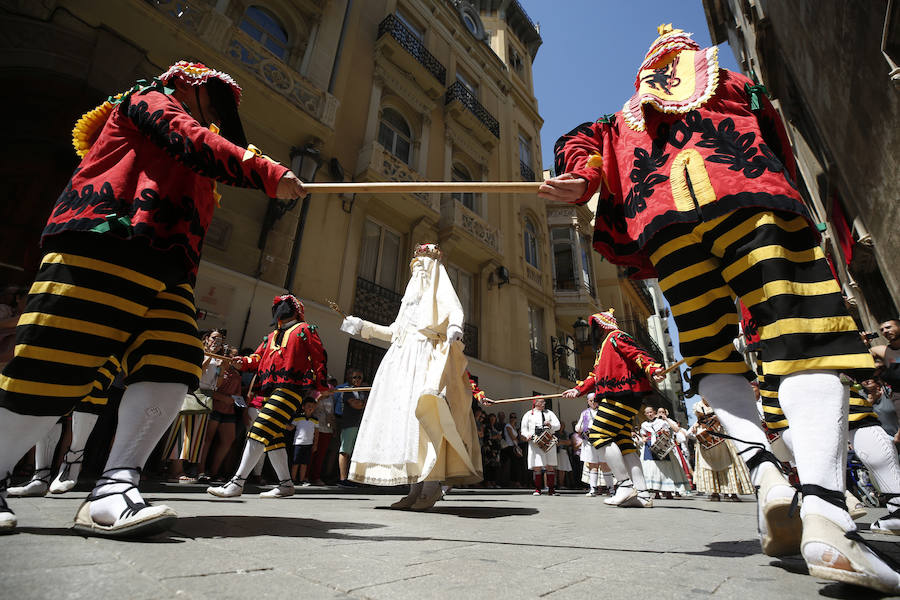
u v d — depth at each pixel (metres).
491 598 0.91
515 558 1.36
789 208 1.21
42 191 6.32
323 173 10.00
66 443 4.49
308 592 0.90
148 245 1.41
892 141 5.77
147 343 1.51
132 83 7.22
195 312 1.67
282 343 3.83
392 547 1.46
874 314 8.61
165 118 1.46
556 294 16.86
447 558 1.31
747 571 1.21
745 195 1.27
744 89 1.58
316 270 9.17
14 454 1.29
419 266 3.65
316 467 6.75
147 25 7.35
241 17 9.50
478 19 18.14
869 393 4.72
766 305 1.18
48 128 6.48
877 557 0.94
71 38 6.69
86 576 0.91
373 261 10.88
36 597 0.77
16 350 1.27
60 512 1.91
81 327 1.30
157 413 1.46
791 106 9.91
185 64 1.78
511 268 14.77
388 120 12.55
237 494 3.42
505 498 5.81
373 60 12.30
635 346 4.20
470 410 3.31
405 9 14.36
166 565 1.03
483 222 13.46
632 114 1.71
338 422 7.70
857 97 6.38
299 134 9.50
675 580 1.10
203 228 1.63
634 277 1.98
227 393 5.73
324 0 11.02
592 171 1.69
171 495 3.37
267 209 8.70
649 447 7.38
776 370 1.14
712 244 1.35
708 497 6.95
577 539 1.87
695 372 1.48
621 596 0.95
